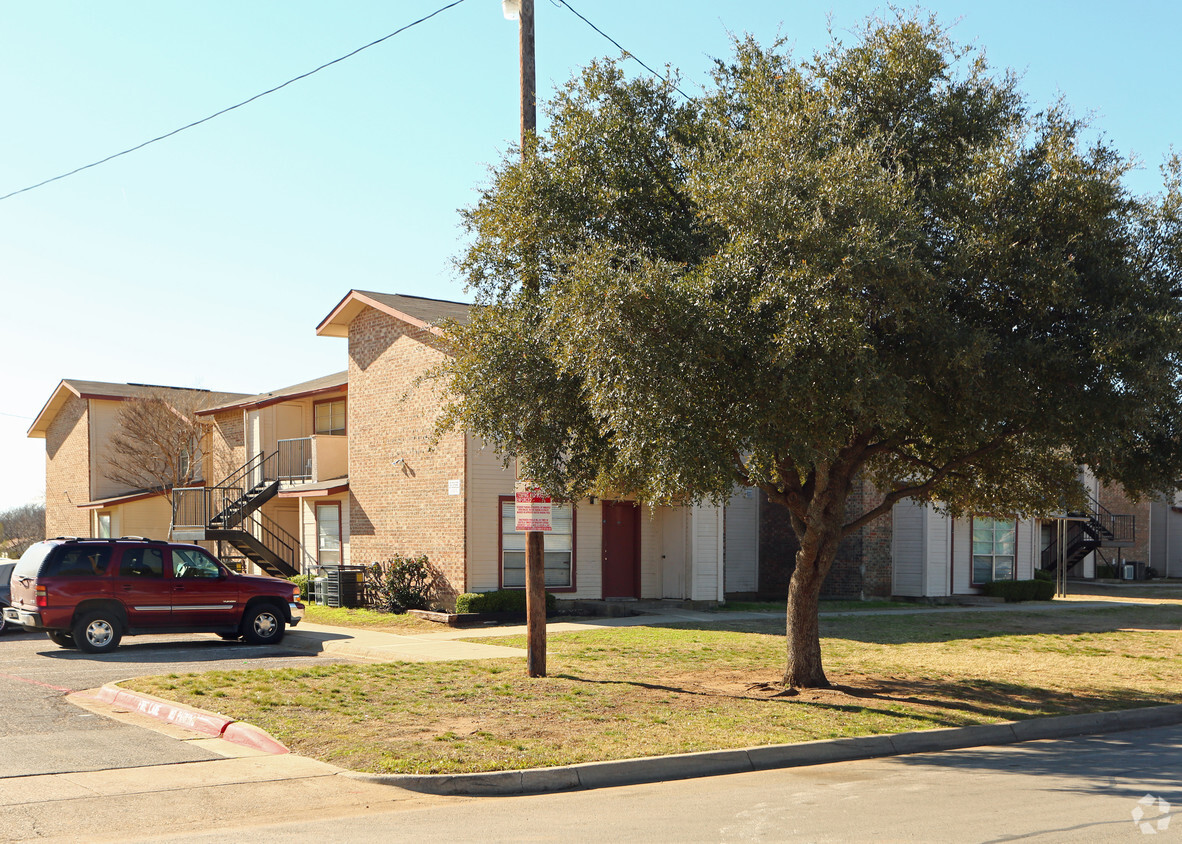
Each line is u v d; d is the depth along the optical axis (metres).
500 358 11.93
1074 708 12.34
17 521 68.12
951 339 10.23
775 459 12.16
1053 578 38.12
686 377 9.86
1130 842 6.77
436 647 17.38
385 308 25.20
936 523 28.77
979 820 7.39
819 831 7.09
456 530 22.80
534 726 10.46
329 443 28.42
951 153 11.63
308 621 22.69
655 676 14.07
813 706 11.89
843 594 29.05
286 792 8.15
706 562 25.19
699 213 11.02
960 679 14.42
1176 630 21.84
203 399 38.59
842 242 9.44
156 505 37.97
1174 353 11.05
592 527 24.70
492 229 12.45
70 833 6.96
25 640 19.20
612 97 12.65
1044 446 11.52
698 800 8.10
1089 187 10.39
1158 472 12.52
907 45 11.61
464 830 7.12
